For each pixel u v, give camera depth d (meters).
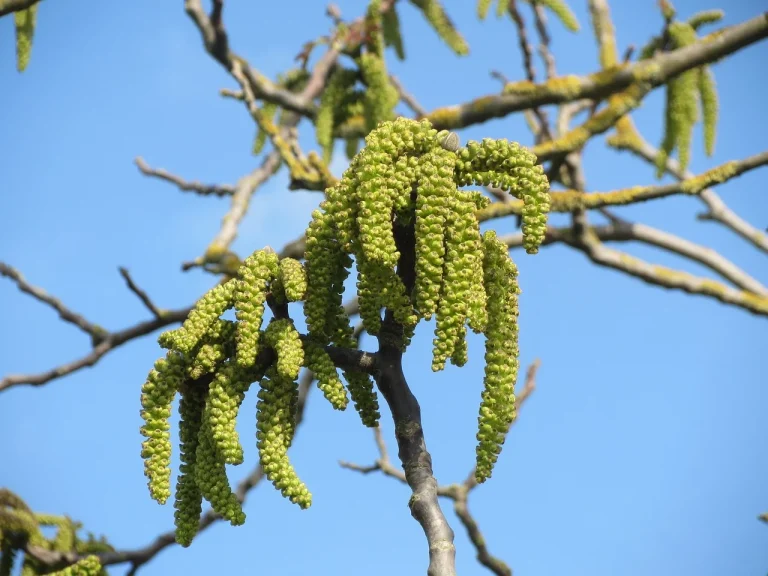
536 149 6.63
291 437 3.06
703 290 7.75
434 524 2.98
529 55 6.74
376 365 3.18
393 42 6.81
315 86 7.32
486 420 2.99
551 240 7.54
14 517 5.41
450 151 2.95
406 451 3.14
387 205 2.90
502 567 7.03
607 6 6.87
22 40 6.50
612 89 6.52
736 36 6.30
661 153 6.52
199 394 3.18
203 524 6.59
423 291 2.87
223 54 6.96
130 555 5.88
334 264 3.11
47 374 7.25
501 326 3.02
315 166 6.90
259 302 3.06
